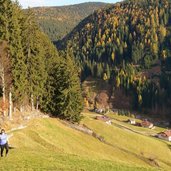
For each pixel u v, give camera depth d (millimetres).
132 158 87500
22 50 79438
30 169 34844
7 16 75062
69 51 122688
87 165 40156
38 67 87375
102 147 84688
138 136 114125
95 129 112750
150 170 43781
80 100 105250
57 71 100812
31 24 83500
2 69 72938
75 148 73688
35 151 43906
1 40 73625
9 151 41969
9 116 73375
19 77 77062
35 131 72000
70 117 101188
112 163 44000
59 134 78375
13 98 77438
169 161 104250
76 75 106000
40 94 92188
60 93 99625
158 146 111312
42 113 94625
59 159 41094
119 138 110562
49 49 111812
